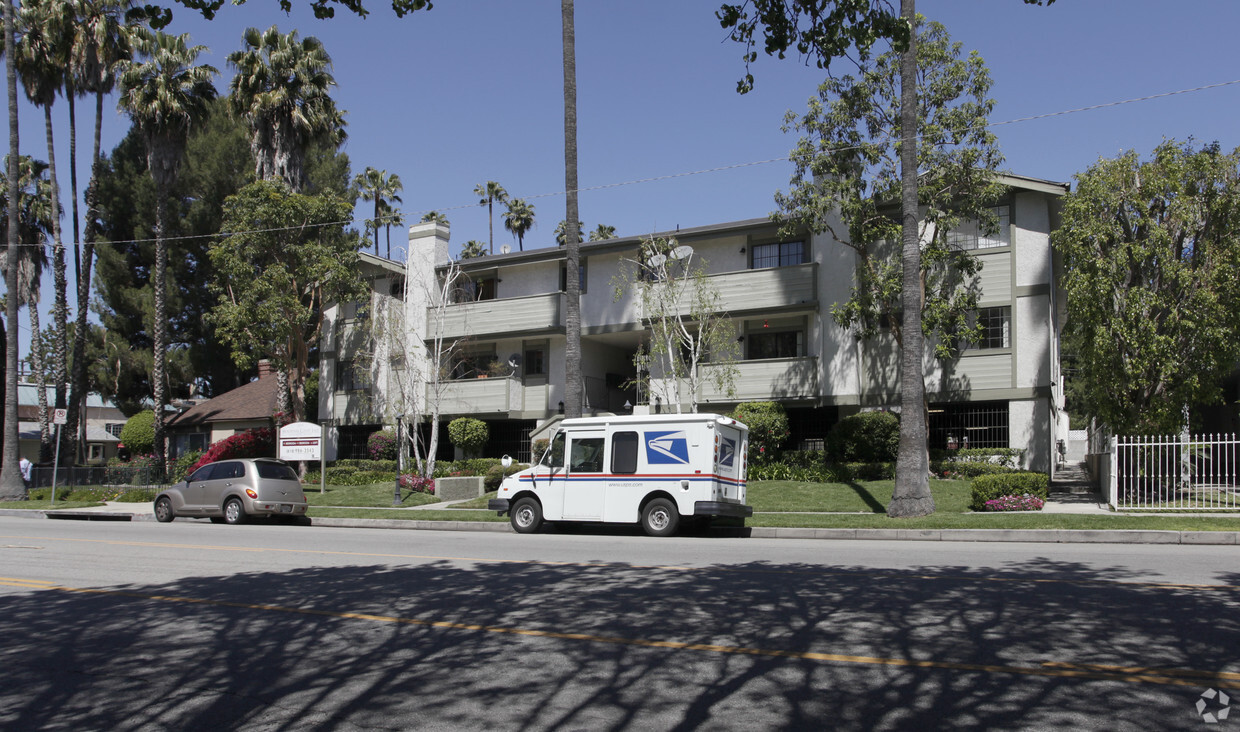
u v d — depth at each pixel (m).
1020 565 11.01
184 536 17.02
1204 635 6.93
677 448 16.81
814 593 9.02
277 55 33.19
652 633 7.39
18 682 6.45
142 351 47.66
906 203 18.00
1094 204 19.12
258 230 30.50
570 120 22.34
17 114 29.78
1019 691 5.58
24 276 46.66
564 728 5.14
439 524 20.39
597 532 18.36
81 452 48.34
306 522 22.36
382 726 5.27
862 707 5.36
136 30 33.94
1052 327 23.75
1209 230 18.94
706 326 26.94
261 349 31.31
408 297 32.59
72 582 10.97
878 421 24.20
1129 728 4.93
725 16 8.67
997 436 24.59
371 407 33.38
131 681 6.39
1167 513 17.03
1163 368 18.44
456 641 7.30
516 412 31.53
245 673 6.52
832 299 26.38
